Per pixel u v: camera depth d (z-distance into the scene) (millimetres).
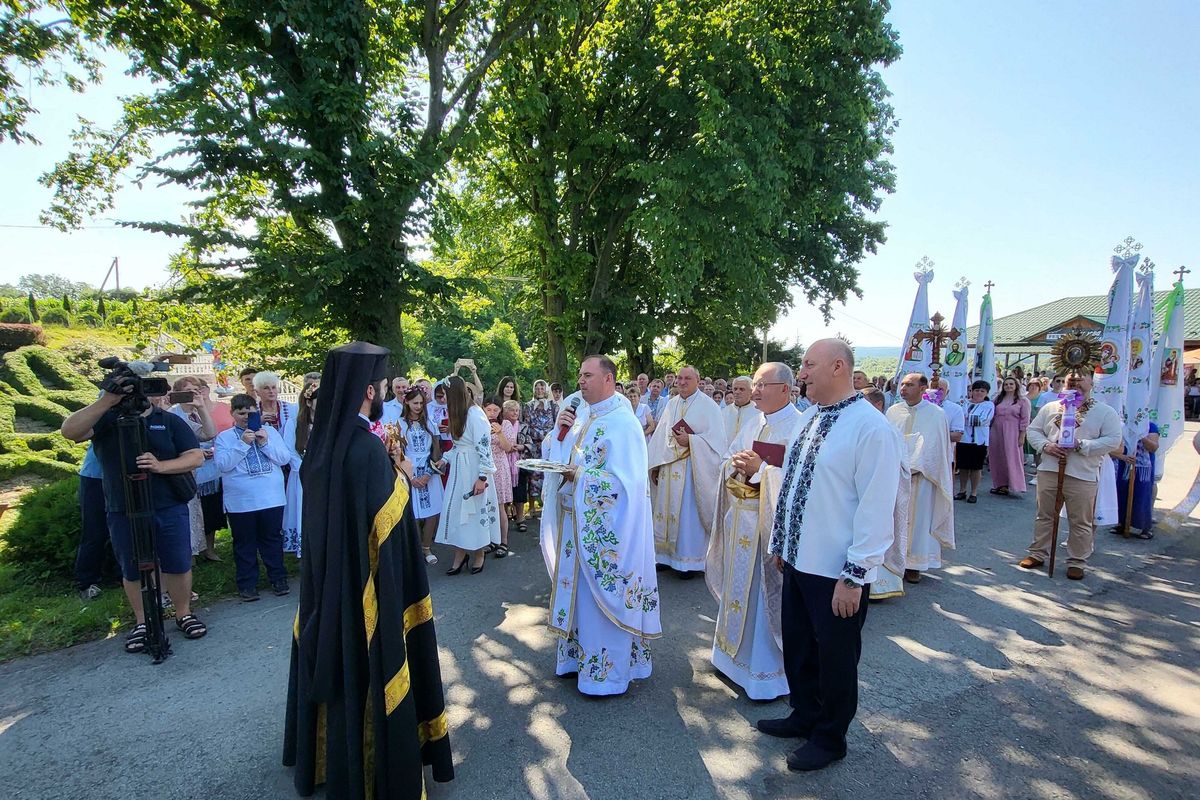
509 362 33156
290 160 7871
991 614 5078
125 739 3268
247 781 2938
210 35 9023
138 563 4016
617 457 3645
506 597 5410
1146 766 3092
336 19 8273
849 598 2818
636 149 14773
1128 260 7234
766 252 15641
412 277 9461
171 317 11516
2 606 4910
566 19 12117
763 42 12930
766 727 3334
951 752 3188
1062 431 5852
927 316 10258
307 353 10562
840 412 3043
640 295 18766
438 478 6320
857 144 15031
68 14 9680
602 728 3383
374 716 2457
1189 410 24359
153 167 7879
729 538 3895
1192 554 6770
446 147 10203
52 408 16438
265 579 5781
